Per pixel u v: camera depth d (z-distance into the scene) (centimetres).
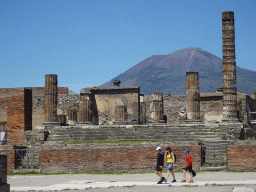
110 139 3344
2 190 1716
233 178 2444
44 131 3434
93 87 5594
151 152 2970
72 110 4603
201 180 2403
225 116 3741
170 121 5684
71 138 3375
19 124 4291
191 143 2992
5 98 4341
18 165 3106
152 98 4159
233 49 3778
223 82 3784
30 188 2270
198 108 3894
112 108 5466
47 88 3997
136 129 3409
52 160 3045
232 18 3791
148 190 2091
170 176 2638
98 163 3003
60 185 2358
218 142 2988
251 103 5584
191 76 3906
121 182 2395
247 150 2839
